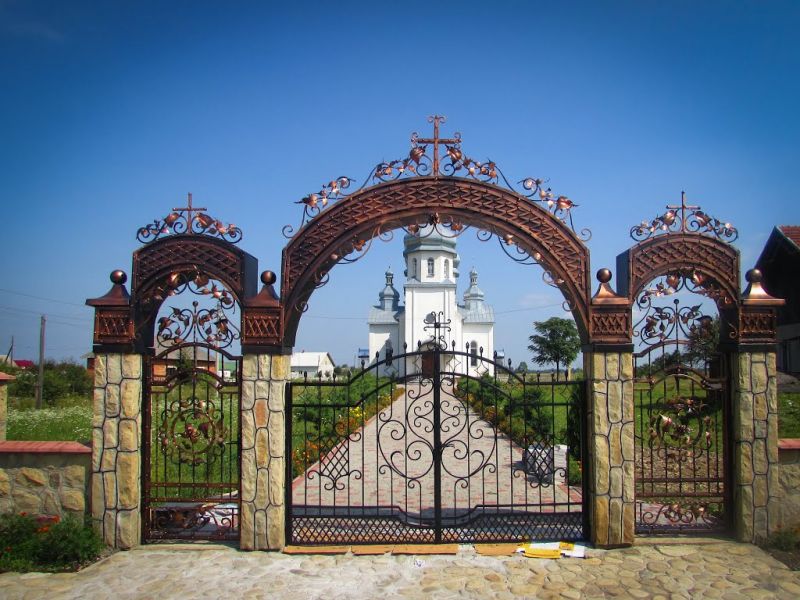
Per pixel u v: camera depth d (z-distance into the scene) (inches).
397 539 262.4
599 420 255.9
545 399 772.6
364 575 230.2
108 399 260.7
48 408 957.8
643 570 231.8
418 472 449.7
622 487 254.4
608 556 245.9
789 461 262.1
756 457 259.3
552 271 261.1
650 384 267.4
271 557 248.4
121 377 261.0
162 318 267.1
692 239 264.7
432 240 1924.2
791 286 924.0
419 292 1894.7
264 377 258.4
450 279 1968.5
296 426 636.1
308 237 262.2
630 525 253.9
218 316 266.5
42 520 258.4
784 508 260.1
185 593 214.7
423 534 264.8
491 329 2044.8
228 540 265.7
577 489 391.2
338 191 263.7
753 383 261.0
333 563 242.2
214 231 265.1
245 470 256.5
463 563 241.0
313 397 881.5
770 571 229.9
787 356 933.2
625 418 255.9
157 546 260.8
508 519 281.7
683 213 266.2
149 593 214.7
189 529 273.3
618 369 257.1
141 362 265.9
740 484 258.5
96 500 257.9
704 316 267.3
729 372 267.9
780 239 911.0
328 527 270.4
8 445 265.9
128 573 232.4
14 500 264.5
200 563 242.2
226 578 227.6
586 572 230.5
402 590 216.7
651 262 263.6
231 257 263.7
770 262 964.6
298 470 438.0
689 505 277.6
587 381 262.8
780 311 952.9
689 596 209.2
